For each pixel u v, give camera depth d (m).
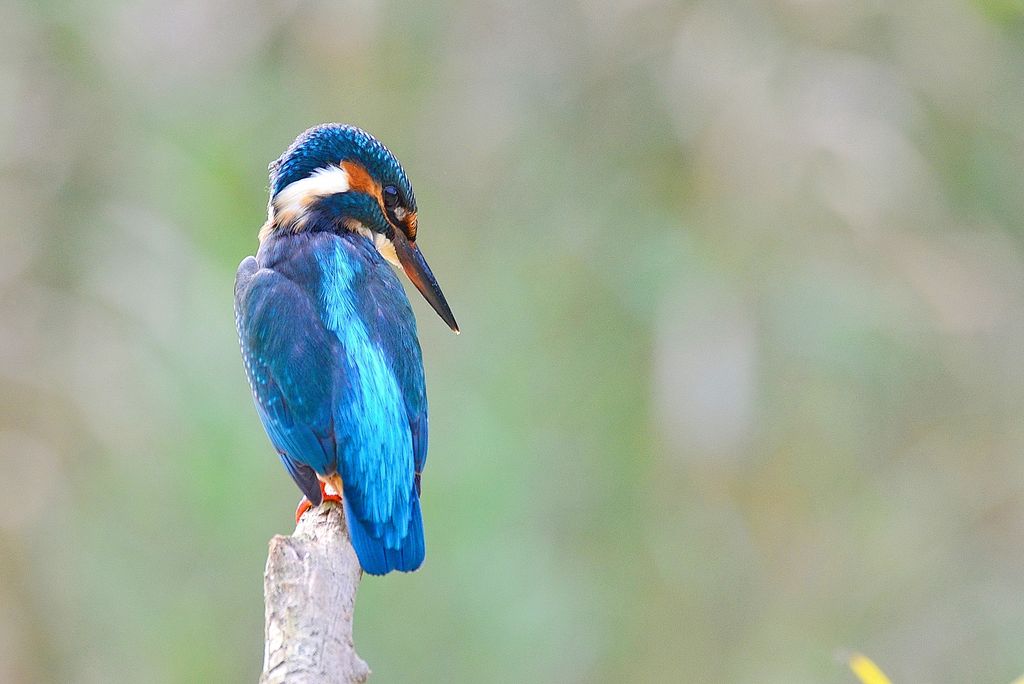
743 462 12.15
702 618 13.28
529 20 12.88
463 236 13.16
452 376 13.28
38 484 11.38
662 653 13.23
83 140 12.07
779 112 11.87
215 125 12.73
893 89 12.56
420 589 13.32
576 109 12.76
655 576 13.12
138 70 12.52
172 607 12.59
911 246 12.14
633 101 12.56
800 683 13.17
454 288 13.23
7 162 11.81
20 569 11.55
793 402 12.37
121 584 12.15
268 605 5.59
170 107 12.61
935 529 13.66
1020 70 13.44
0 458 11.33
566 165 12.79
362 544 6.71
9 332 11.34
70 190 11.91
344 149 8.03
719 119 11.95
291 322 7.29
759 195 11.89
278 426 7.15
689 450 11.77
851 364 12.45
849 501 13.19
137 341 11.55
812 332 11.99
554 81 12.86
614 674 13.27
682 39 12.26
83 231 11.76
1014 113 13.45
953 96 13.11
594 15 12.59
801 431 12.48
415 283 8.27
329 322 7.31
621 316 12.72
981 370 13.50
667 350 11.73
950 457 13.56
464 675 13.26
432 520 13.16
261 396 7.24
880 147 11.94
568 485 13.07
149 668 12.47
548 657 13.15
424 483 13.22
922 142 12.88
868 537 13.31
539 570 13.05
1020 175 13.53
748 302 11.91
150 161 12.17
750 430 11.88
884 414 13.22
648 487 12.84
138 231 11.75
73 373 11.43
